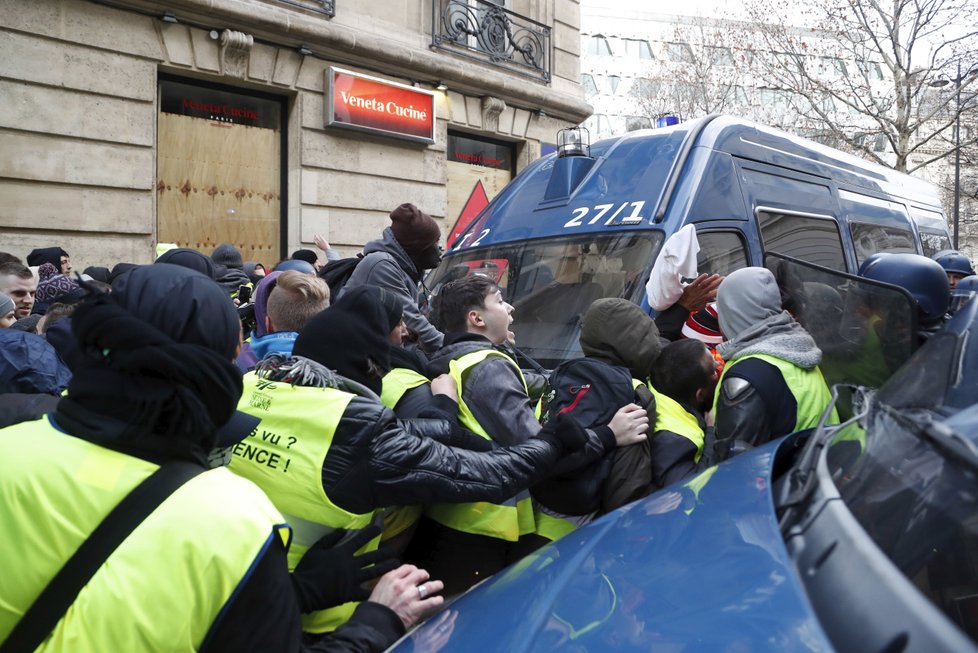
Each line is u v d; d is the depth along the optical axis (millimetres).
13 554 1177
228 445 1559
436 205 12031
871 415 1756
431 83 11875
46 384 3178
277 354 2150
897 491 1388
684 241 4141
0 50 7922
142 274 1357
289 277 3068
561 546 1847
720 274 4695
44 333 3875
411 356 2799
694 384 2977
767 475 1892
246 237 10305
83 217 8539
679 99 30328
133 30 8812
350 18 10789
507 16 12938
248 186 10297
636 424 2600
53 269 5961
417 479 1995
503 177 13508
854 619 1130
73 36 8375
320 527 1928
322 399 1997
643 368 2891
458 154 12805
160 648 1146
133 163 8875
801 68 21344
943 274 3293
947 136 31016
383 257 3969
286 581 1287
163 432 1272
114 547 1181
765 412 2631
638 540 1676
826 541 1359
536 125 13578
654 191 4727
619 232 4656
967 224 36906
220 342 1367
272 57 10023
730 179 5020
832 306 3119
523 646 1323
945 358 1714
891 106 23375
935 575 1230
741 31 24500
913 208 7855
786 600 1241
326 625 1930
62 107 8344
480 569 2512
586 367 2723
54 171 8305
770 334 2857
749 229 5000
